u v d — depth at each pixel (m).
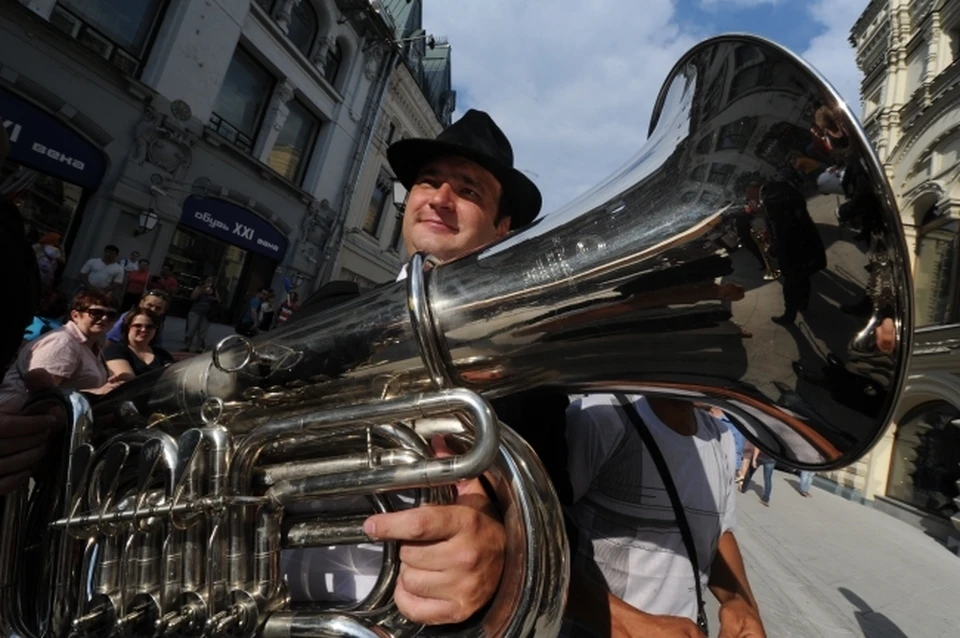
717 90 0.86
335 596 0.97
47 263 6.30
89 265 7.05
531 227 0.87
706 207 0.78
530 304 0.78
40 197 7.09
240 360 0.91
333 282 1.30
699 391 0.86
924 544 6.25
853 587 4.20
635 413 1.17
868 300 0.69
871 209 0.67
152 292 3.26
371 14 12.18
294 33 10.94
